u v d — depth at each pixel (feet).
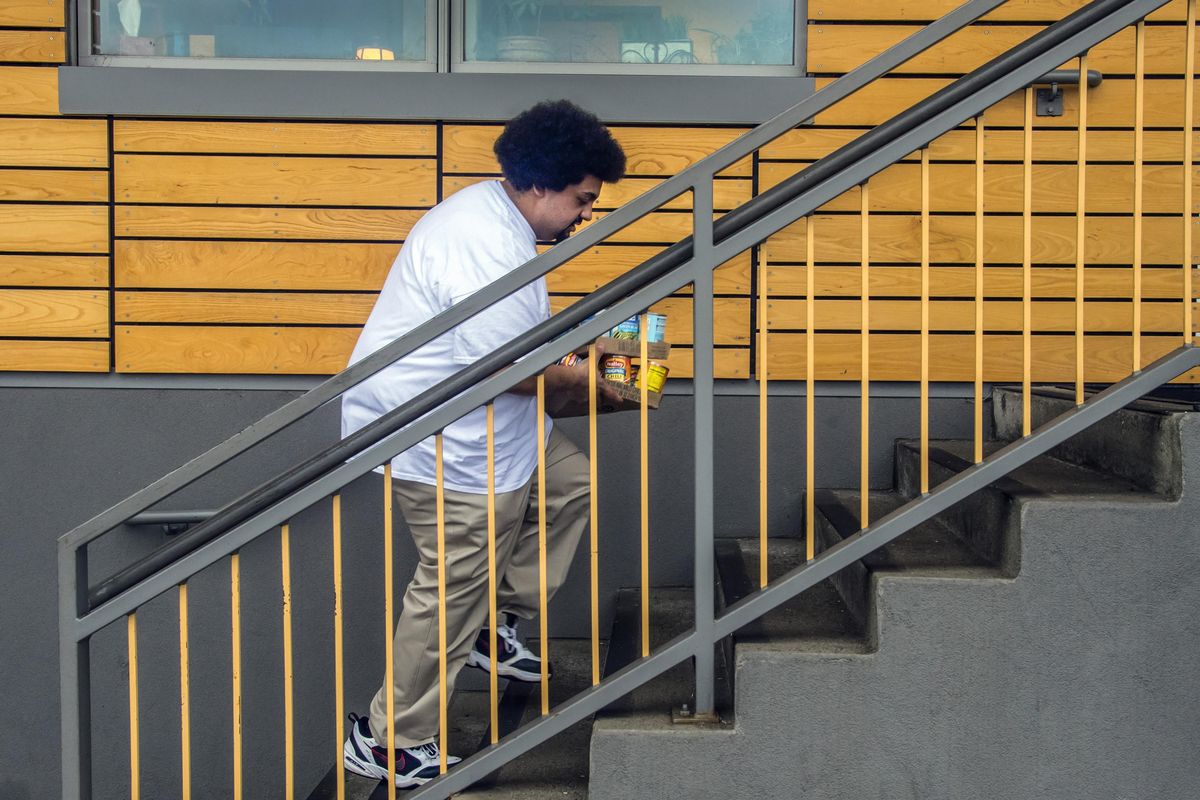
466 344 7.61
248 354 11.18
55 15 11.03
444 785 7.58
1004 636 7.32
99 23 11.35
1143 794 7.31
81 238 11.10
